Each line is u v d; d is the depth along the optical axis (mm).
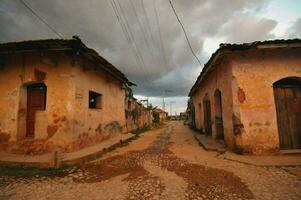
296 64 7008
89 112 8375
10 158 6148
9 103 7422
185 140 11586
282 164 5426
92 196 3686
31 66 7383
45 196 3717
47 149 6883
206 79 11844
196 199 3477
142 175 4883
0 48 6609
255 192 3678
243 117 6863
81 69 7746
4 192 3926
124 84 13508
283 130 7160
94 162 6250
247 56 7105
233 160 6059
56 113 7004
